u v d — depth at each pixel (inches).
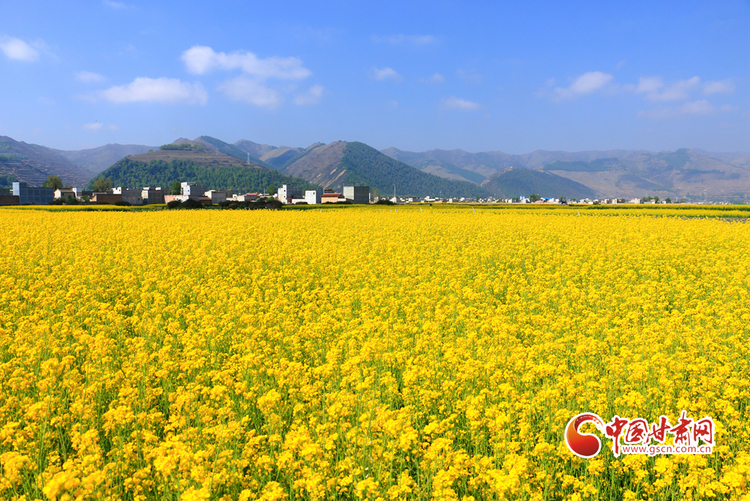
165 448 185.3
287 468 196.1
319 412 243.9
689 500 187.2
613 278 611.8
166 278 596.4
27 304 454.3
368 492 176.1
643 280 640.4
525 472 189.5
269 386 280.4
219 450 200.8
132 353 335.0
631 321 437.1
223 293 497.4
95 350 307.1
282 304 467.8
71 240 883.4
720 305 484.4
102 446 229.0
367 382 255.9
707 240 938.1
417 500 185.8
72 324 394.9
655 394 254.5
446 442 189.3
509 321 429.4
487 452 221.9
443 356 327.6
